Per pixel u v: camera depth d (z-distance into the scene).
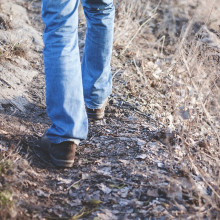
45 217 2.38
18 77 3.88
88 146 3.14
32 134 3.16
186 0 6.52
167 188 2.61
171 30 5.85
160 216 2.39
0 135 3.00
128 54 4.92
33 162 2.84
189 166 2.88
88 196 2.59
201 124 3.46
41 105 3.62
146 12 6.16
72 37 2.61
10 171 2.62
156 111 3.83
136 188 2.64
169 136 3.19
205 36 5.29
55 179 2.74
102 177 2.76
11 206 2.34
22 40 4.58
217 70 3.96
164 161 2.91
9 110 3.39
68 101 2.66
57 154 2.80
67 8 2.51
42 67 4.28
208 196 2.56
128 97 3.97
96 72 3.29
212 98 3.56
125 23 5.39
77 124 2.71
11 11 5.23
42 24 5.43
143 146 3.10
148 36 5.68
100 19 3.07
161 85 4.34
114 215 2.44
